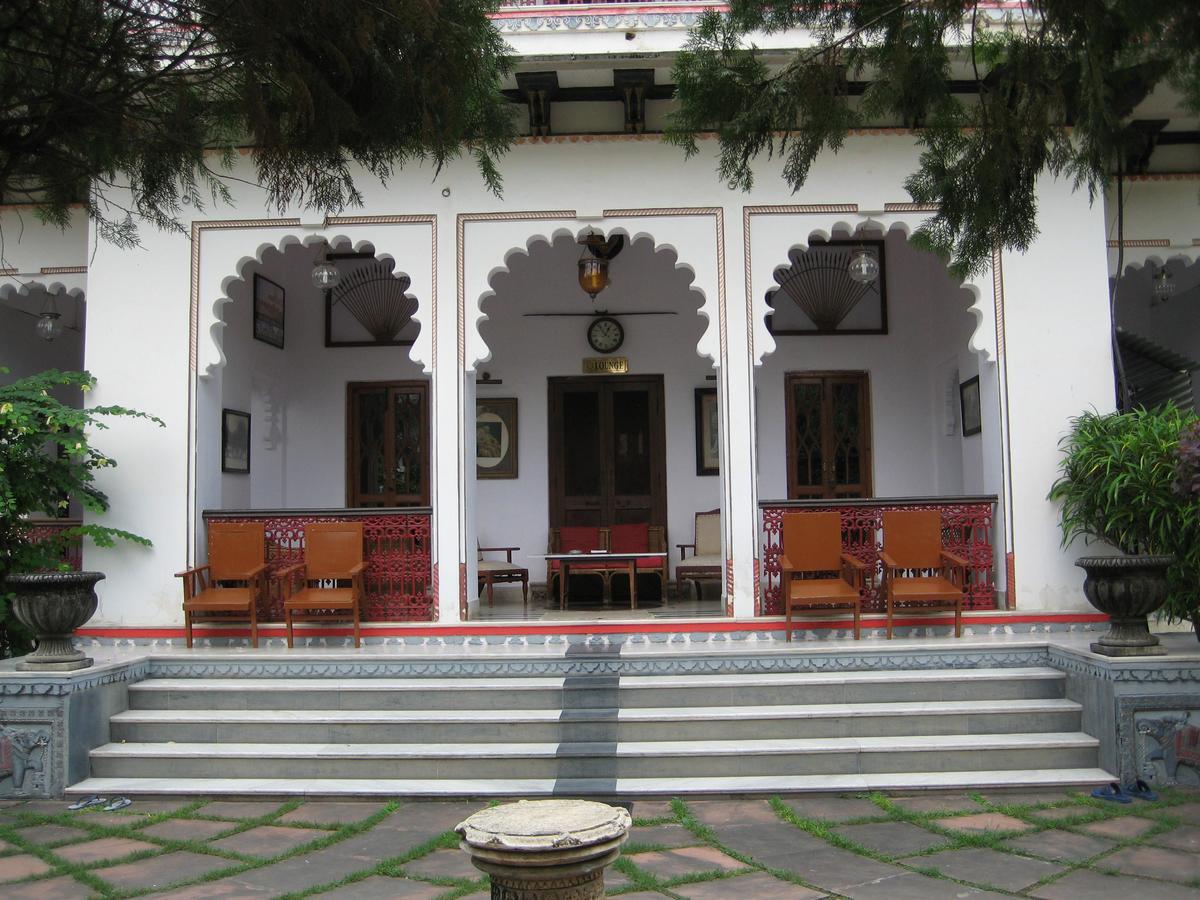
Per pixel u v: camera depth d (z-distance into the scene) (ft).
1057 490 23.09
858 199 24.07
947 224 13.60
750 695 19.90
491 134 13.07
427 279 24.22
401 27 11.08
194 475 24.06
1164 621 22.93
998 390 23.79
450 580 23.62
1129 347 31.07
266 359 31.22
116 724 19.67
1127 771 17.78
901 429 32.60
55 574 18.94
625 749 18.58
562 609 27.12
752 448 23.75
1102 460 21.50
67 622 19.07
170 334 24.27
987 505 23.77
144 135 12.13
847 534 23.62
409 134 12.39
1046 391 23.66
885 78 12.62
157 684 20.63
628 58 22.72
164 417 24.11
